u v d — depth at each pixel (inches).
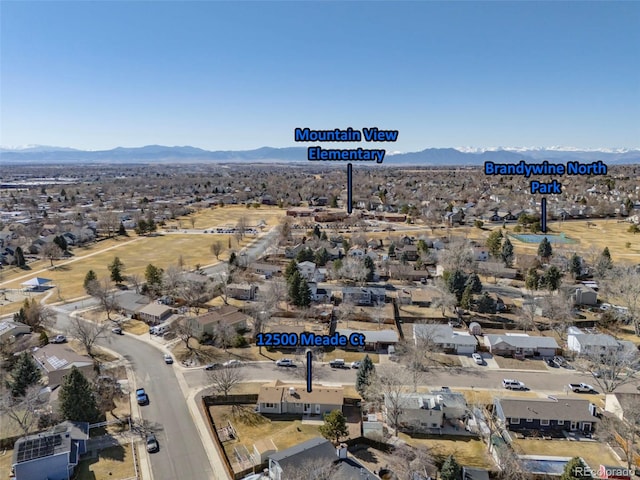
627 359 2187.5
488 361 2402.8
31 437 1565.0
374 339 2527.1
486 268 3745.1
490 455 1643.7
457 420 1868.8
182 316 2839.6
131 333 2682.1
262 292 3218.5
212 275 3730.3
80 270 4028.1
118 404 1941.4
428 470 1518.2
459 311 3036.4
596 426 1764.3
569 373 2287.2
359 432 1755.7
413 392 1989.4
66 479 1477.6
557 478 1487.5
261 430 1790.1
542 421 1806.1
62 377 1931.6
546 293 3331.7
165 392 2044.8
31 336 2561.5
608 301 3211.1
